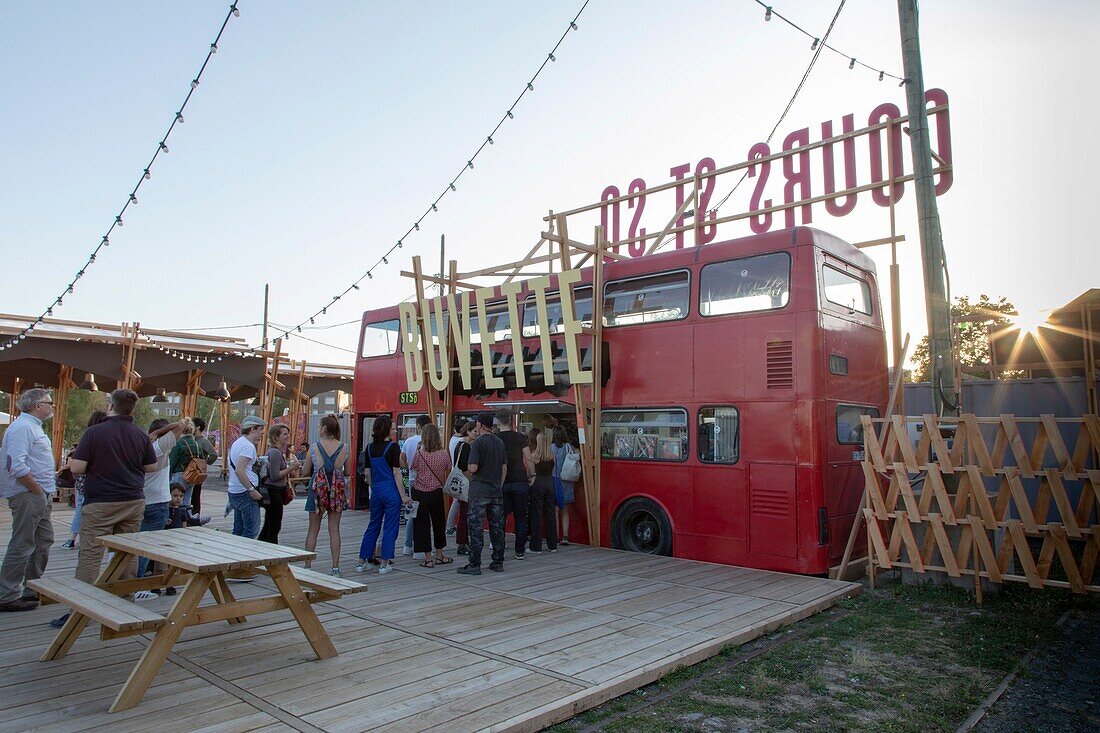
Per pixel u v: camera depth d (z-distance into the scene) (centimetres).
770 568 886
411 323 1316
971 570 793
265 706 429
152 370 1995
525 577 845
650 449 1033
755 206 1223
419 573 867
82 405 5881
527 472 1016
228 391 2394
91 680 472
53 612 647
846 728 445
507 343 1262
